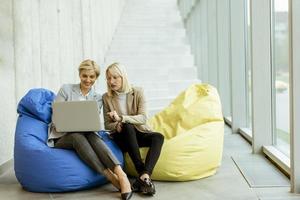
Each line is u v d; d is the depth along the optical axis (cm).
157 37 1022
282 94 438
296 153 317
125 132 353
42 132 356
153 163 338
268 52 459
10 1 429
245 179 364
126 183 321
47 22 543
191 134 372
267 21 454
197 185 350
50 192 341
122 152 371
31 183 341
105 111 371
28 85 475
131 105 367
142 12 1160
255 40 459
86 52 755
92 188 351
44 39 530
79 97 362
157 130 415
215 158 381
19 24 451
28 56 475
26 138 346
